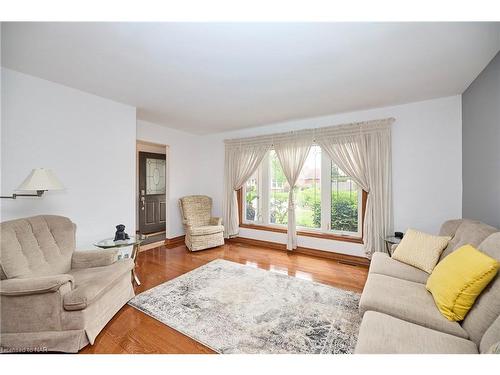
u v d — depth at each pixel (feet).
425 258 6.47
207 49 5.85
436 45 5.66
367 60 6.41
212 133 16.26
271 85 8.13
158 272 9.82
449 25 4.91
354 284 8.63
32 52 6.04
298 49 5.84
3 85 6.84
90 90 8.66
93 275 6.39
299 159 12.50
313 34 5.22
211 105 10.32
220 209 16.01
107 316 5.99
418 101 9.68
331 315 6.54
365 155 10.52
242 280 8.95
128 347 5.24
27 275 5.58
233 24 4.86
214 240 13.62
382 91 8.65
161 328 5.96
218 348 5.19
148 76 7.45
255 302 7.25
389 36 5.31
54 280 4.96
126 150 10.25
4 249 5.37
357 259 11.16
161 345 5.32
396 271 6.42
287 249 12.74
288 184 13.61
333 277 9.29
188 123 13.47
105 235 9.50
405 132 10.00
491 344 3.10
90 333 5.18
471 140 7.90
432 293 4.88
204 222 15.05
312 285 8.50
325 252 12.01
